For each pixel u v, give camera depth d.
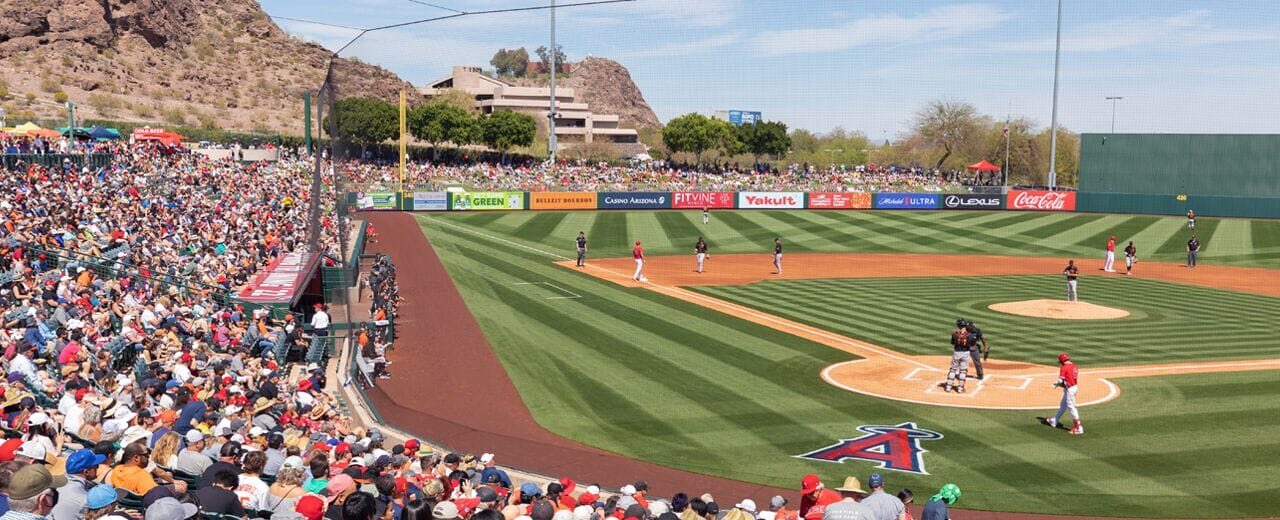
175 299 28.14
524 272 48.66
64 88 119.56
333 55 25.38
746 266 53.94
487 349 30.14
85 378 18.14
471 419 22.52
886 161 155.12
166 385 18.28
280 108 147.75
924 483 18.22
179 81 140.38
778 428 21.89
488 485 12.69
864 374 27.02
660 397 24.52
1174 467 19.05
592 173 97.31
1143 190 90.00
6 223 31.56
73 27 131.25
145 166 62.31
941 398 24.48
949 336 32.78
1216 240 68.56
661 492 17.62
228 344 25.05
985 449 20.30
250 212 50.56
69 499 9.86
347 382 24.14
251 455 11.31
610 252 59.44
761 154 129.00
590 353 29.55
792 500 17.33
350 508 8.78
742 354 29.45
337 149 27.80
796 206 88.25
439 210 80.69
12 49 123.94
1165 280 50.28
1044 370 27.69
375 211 78.38
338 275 32.47
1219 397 24.42
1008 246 66.19
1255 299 43.16
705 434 21.44
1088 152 91.81
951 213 86.12
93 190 45.97
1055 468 19.05
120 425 14.21
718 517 14.88
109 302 25.44
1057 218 82.12
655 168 111.62
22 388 16.72
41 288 25.84
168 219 42.69
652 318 35.72
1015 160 134.75
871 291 44.28
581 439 21.03
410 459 14.73
